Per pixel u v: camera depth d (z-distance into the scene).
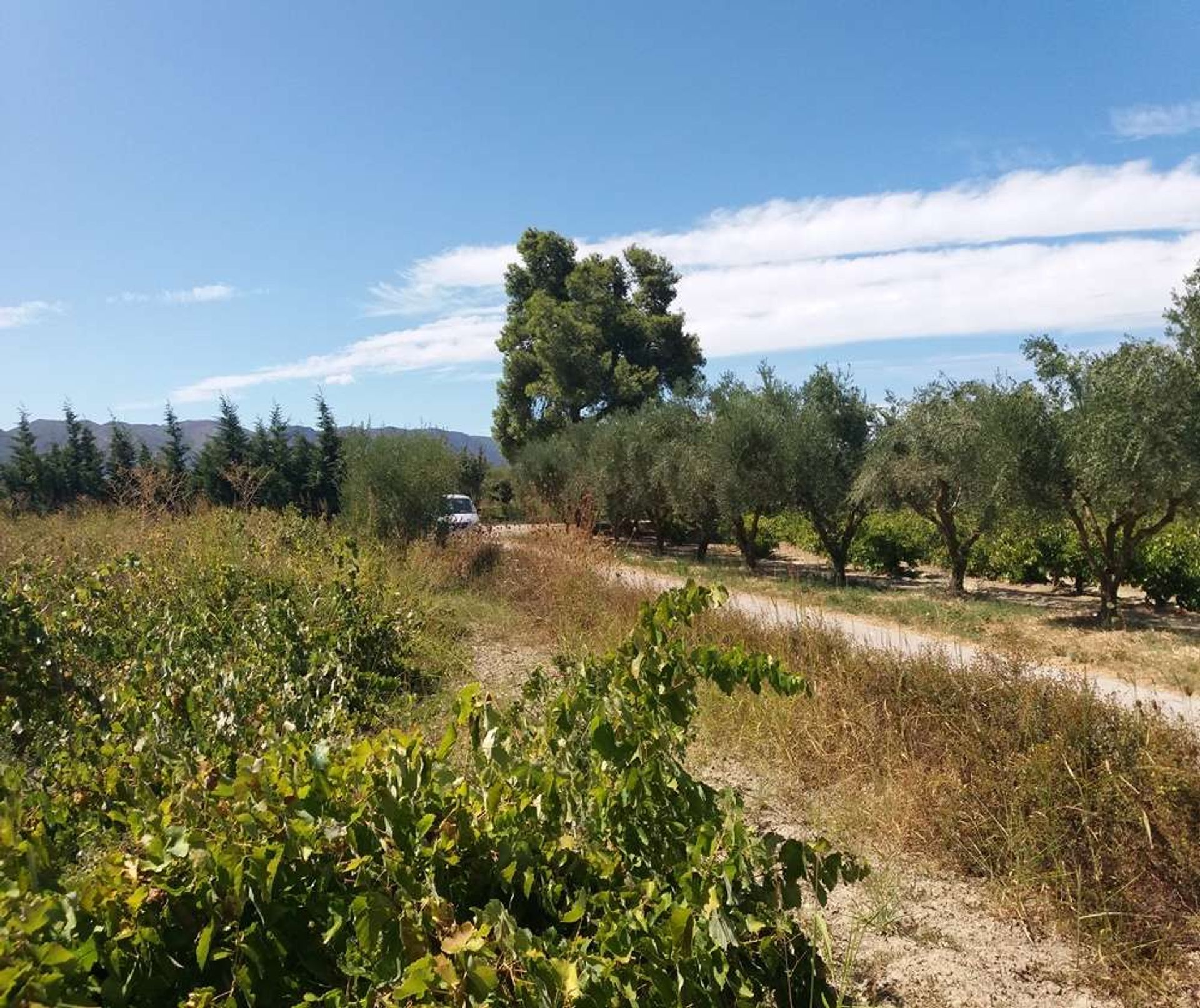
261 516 12.10
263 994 1.76
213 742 3.31
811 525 23.36
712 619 6.73
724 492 17.44
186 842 1.83
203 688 3.97
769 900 2.01
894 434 15.61
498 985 1.63
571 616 8.73
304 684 4.58
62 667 4.69
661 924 1.85
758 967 2.04
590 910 2.11
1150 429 10.29
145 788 2.58
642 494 22.45
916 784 4.13
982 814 3.84
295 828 1.87
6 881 1.61
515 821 2.13
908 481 14.73
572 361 35.94
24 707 4.32
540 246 40.97
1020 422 11.92
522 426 39.22
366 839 1.93
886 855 3.83
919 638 9.72
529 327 37.94
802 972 2.07
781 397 17.80
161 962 1.74
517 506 29.77
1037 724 4.27
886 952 3.05
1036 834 3.55
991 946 3.15
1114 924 3.21
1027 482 11.90
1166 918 3.25
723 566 19.56
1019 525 12.86
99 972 1.73
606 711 2.24
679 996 1.75
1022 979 2.96
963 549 15.21
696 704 2.48
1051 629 10.44
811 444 16.64
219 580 6.68
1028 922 3.30
